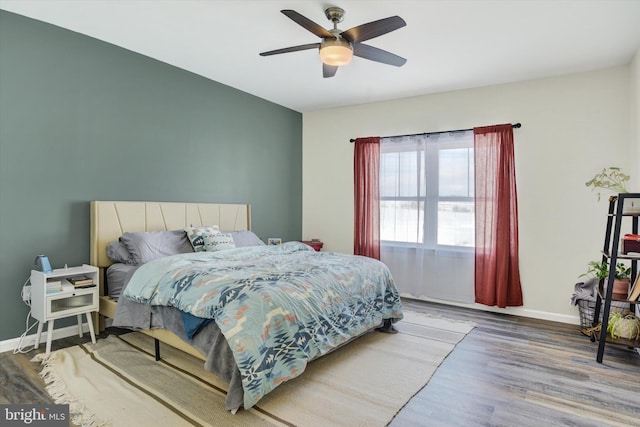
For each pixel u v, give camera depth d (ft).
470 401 6.84
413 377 7.79
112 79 10.82
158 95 12.04
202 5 8.46
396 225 15.44
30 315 9.26
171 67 12.41
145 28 9.70
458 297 14.05
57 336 9.70
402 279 15.37
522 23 8.87
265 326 6.39
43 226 9.50
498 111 13.23
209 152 13.80
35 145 9.34
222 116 14.25
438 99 14.51
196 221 12.92
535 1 7.91
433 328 11.20
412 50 10.49
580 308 10.97
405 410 6.49
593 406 6.73
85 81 10.25
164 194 12.31
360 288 9.25
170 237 11.12
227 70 12.76
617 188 11.12
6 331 8.90
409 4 8.12
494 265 12.83
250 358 6.09
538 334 10.75
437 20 8.79
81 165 10.21
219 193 14.25
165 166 12.32
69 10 8.80
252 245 13.30
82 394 6.79
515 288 12.66
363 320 9.16
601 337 8.66
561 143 12.11
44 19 9.29
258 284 7.09
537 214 12.47
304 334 7.06
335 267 9.25
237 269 8.27
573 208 11.94
